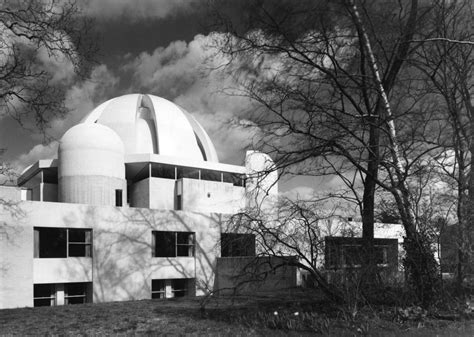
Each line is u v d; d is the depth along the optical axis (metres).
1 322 12.62
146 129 56.88
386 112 12.45
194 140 58.75
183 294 35.72
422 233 12.25
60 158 44.62
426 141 12.81
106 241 31.30
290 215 12.44
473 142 15.69
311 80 12.60
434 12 13.12
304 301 14.51
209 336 9.77
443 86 14.27
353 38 12.97
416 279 12.00
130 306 16.80
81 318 13.16
